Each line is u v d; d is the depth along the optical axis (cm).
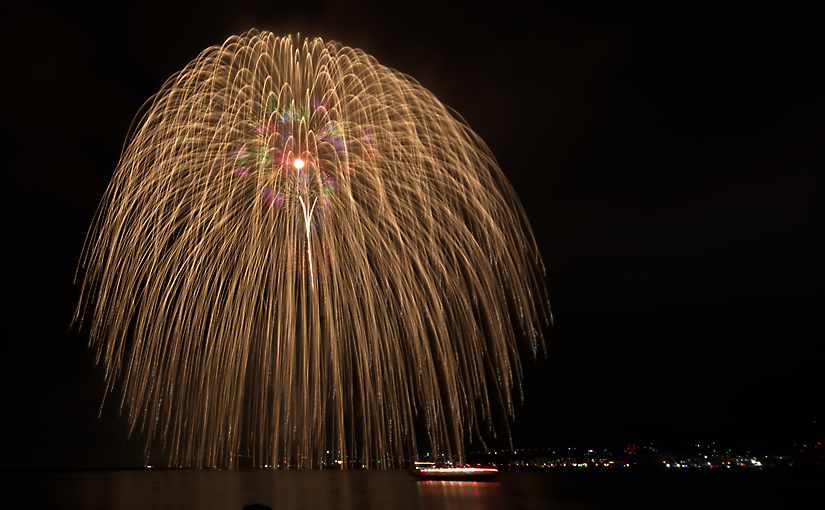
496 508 7388
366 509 6838
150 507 6962
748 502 8494
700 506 8050
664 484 12106
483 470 11631
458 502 7925
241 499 8119
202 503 7469
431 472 11881
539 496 9144
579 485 11994
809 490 10381
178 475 16125
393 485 11081
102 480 13125
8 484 11512
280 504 7338
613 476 15025
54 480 12962
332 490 9725
